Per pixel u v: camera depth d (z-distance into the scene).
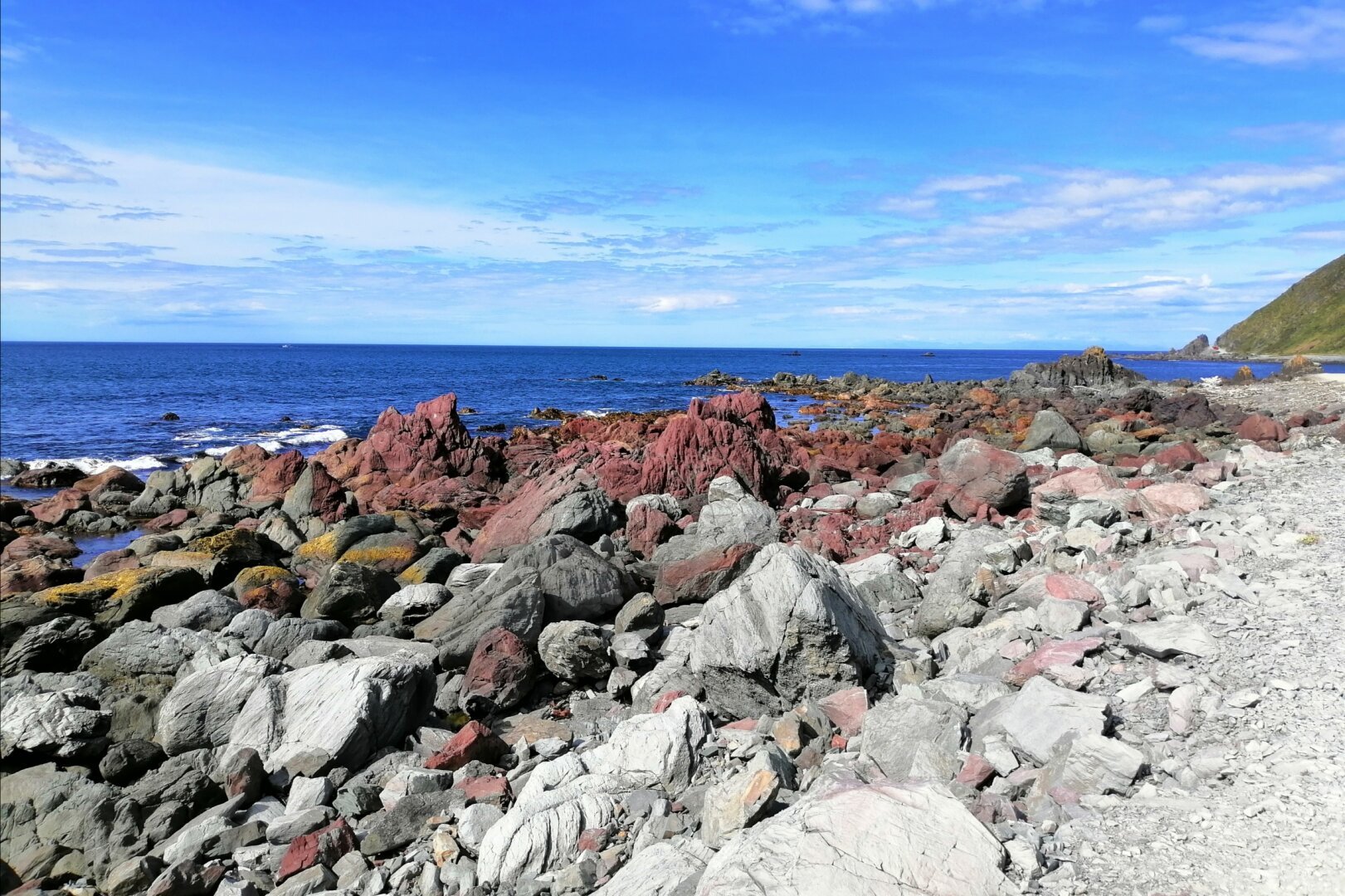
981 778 7.95
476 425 58.97
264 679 11.72
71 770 11.21
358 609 16.83
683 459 26.53
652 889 7.08
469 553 22.73
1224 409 47.00
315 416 64.25
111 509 30.69
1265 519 15.25
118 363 152.00
